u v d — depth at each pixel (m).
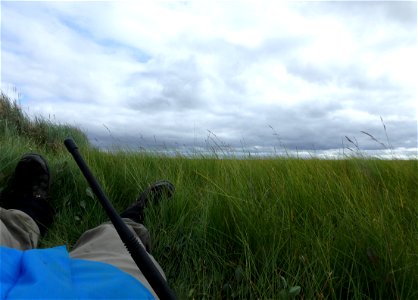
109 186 2.77
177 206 2.31
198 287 1.64
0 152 2.93
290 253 1.74
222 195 2.22
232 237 1.96
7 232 1.44
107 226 1.63
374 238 1.69
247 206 2.08
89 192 2.48
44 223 2.17
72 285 0.97
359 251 1.68
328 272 1.53
